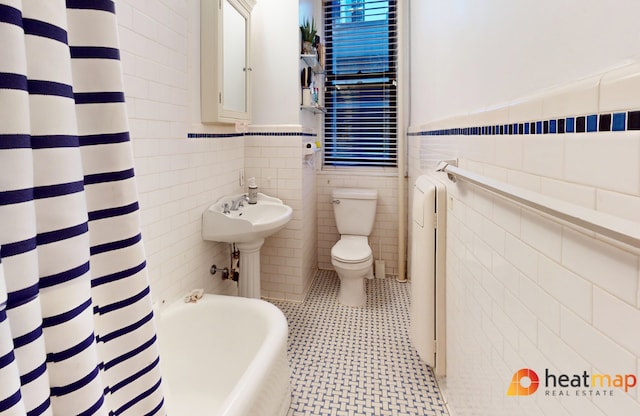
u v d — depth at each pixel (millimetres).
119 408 484
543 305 733
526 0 798
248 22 2387
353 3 3281
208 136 2113
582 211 512
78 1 437
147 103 1539
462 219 1325
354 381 1835
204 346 1747
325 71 3344
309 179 3016
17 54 322
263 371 1268
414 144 2748
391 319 2484
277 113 2639
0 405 298
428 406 1654
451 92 1510
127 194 480
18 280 327
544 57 723
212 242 2201
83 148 444
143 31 1497
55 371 371
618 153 512
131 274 489
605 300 547
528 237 795
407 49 3170
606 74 533
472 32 1203
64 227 375
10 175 320
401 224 3125
